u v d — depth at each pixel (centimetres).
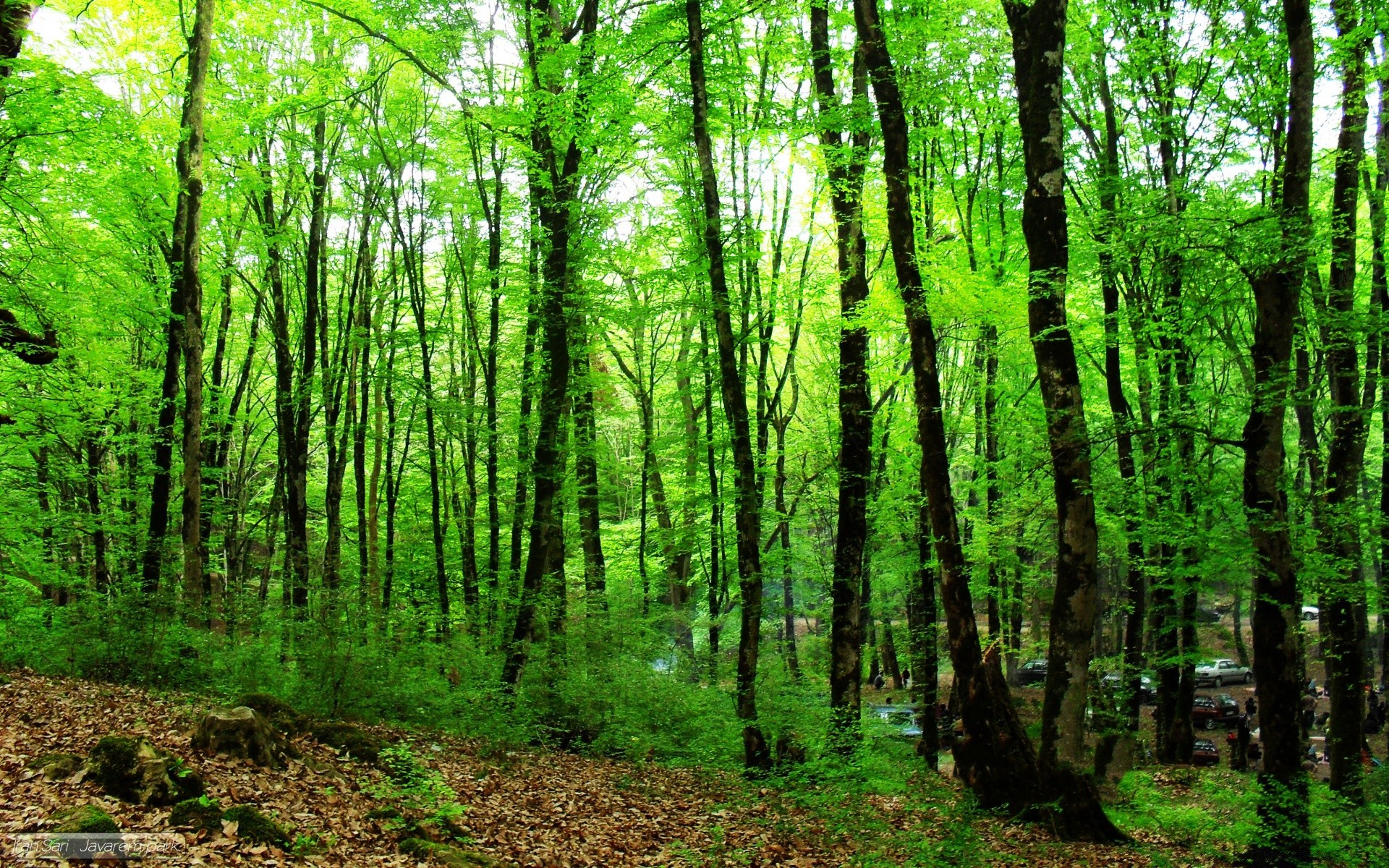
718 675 1720
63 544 2041
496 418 2038
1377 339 1058
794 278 2153
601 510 2434
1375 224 1250
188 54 1416
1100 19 1393
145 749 666
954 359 2025
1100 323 1343
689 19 1258
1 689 898
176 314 1384
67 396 1666
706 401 1812
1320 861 945
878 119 1356
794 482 2441
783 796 1058
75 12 1620
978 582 1819
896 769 1294
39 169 1445
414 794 791
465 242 2111
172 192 1642
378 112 2022
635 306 1756
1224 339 1270
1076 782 1005
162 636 1195
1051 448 1052
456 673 1448
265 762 785
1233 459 1534
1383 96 1273
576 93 1418
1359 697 1156
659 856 834
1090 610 1029
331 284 2469
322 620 1188
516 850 769
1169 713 2002
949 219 1780
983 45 1471
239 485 2569
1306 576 1090
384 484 2655
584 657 1504
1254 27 1328
